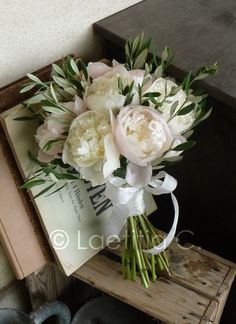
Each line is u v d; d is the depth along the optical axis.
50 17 1.00
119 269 1.10
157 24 1.14
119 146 0.79
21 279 1.16
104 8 1.12
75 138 0.80
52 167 0.89
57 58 1.07
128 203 0.94
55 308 1.17
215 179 1.14
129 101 0.81
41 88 0.90
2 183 0.98
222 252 1.27
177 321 1.01
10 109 0.92
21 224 1.04
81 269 1.10
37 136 0.87
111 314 1.24
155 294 1.06
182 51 1.06
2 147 0.96
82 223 1.08
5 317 1.17
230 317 1.37
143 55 0.90
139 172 0.85
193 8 1.20
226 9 1.20
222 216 1.20
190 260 1.12
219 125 1.04
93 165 0.82
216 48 1.07
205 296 1.05
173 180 0.93
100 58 1.18
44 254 1.11
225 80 0.98
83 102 0.83
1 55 0.95
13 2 0.92
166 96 0.83
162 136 0.79
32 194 0.99
